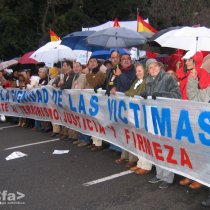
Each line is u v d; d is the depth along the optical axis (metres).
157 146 5.46
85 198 5.09
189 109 4.83
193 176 4.92
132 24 13.13
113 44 8.59
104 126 6.87
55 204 4.91
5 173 6.20
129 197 5.09
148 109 5.53
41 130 9.50
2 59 22.45
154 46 10.41
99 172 6.13
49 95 8.71
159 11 32.03
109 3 28.00
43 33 23.08
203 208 4.73
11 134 9.24
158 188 5.39
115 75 6.88
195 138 4.79
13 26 21.94
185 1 33.38
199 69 5.56
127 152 6.55
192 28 6.25
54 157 7.08
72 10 24.34
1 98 10.68
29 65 14.97
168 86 5.61
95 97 7.02
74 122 7.93
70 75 8.12
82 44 10.88
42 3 23.69
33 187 5.53
